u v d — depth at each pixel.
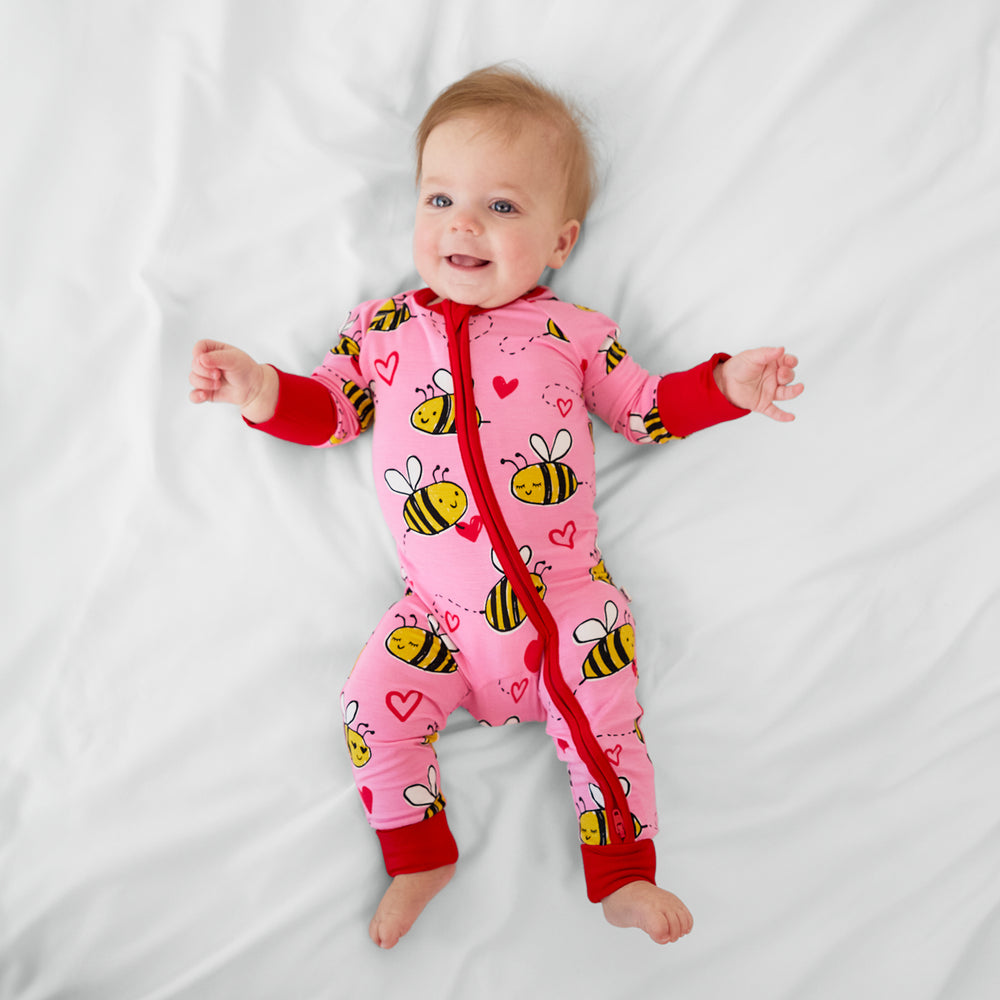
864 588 1.32
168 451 1.32
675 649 1.31
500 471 1.20
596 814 1.12
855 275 1.37
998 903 1.17
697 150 1.40
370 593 1.31
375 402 1.30
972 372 1.36
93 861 1.14
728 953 1.15
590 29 1.40
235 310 1.37
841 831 1.22
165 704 1.23
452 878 1.17
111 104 1.37
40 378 1.32
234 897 1.14
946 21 1.37
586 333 1.30
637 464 1.38
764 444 1.36
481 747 1.25
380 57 1.41
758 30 1.39
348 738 1.17
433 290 1.31
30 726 1.20
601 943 1.15
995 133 1.38
